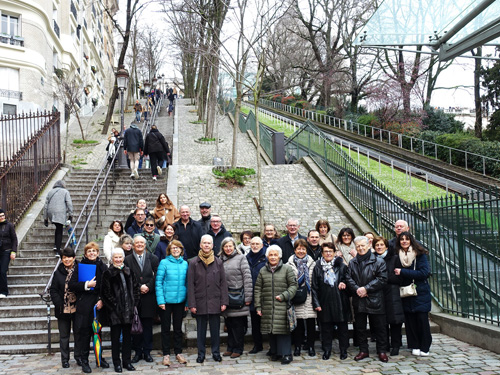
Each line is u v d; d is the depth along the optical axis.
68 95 25.25
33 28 27.39
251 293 6.62
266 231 7.86
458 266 7.70
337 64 39.00
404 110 30.97
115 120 34.66
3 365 6.27
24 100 26.56
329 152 15.50
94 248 6.23
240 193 14.38
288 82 48.09
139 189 13.82
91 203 12.48
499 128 27.45
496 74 28.50
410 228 9.46
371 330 7.40
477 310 7.22
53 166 13.54
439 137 23.61
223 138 27.55
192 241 8.01
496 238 6.57
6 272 8.28
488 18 9.26
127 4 25.31
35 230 10.74
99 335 6.10
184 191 14.20
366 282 6.36
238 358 6.60
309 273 6.65
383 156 23.42
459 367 5.71
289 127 32.47
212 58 19.73
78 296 6.14
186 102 48.16
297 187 15.07
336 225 12.24
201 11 15.91
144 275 6.45
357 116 34.22
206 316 6.55
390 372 5.65
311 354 6.68
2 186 10.20
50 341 6.89
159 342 7.26
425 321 6.40
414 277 6.27
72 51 36.91
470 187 17.05
